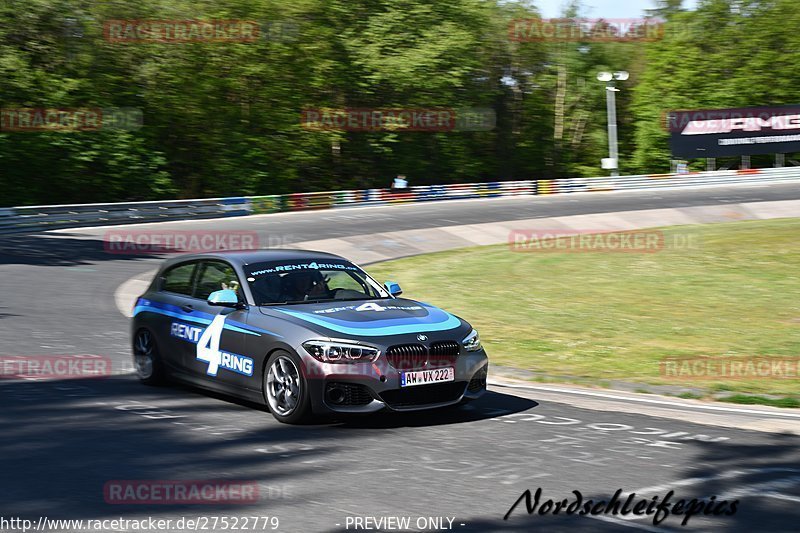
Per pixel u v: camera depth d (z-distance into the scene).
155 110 43.12
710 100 55.03
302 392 6.27
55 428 6.26
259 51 46.16
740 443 5.98
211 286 7.54
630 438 6.11
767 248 22.59
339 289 7.39
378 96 49.94
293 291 7.20
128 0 41.09
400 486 4.92
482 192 41.16
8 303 13.90
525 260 21.97
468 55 50.50
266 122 46.88
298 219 30.89
